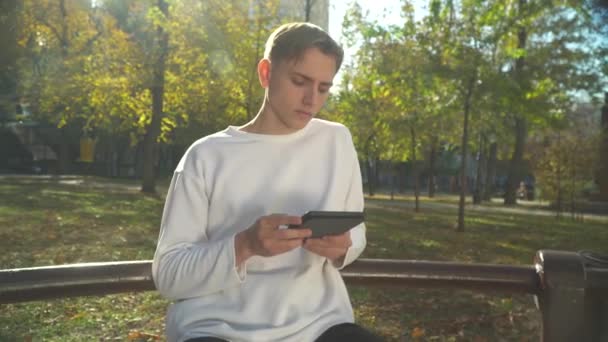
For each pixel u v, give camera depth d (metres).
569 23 22.58
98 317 5.39
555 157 24.52
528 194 46.81
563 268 1.64
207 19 20.00
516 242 13.69
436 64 14.90
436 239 13.17
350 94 22.73
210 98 21.56
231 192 1.69
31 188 26.30
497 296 6.56
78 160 54.75
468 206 31.92
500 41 15.02
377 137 35.62
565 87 22.86
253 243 1.48
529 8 14.37
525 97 15.01
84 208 16.66
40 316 5.34
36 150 52.88
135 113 26.38
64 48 28.17
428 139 30.77
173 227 1.65
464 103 15.41
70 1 28.91
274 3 19.42
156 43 24.34
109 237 10.80
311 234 1.53
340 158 1.81
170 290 1.58
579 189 25.03
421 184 70.00
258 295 1.65
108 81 23.94
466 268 1.75
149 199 22.19
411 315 5.76
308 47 1.63
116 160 55.56
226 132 1.77
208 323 1.61
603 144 24.52
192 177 1.68
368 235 13.22
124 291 1.64
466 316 5.73
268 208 1.71
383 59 15.85
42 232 11.05
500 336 5.14
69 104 26.94
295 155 1.76
